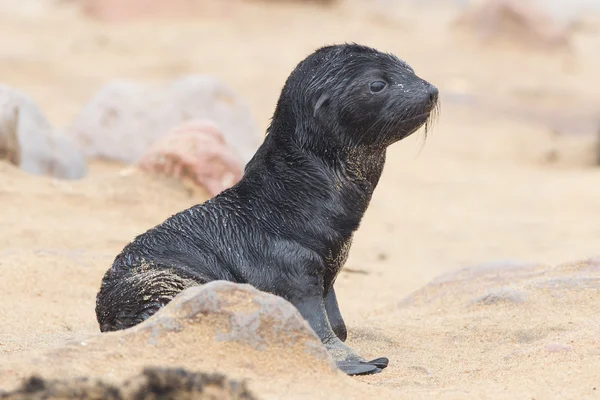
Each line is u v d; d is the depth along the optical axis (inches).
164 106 2295.8
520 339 1059.9
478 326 1119.6
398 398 777.6
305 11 5398.6
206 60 4242.1
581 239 2034.9
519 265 1327.5
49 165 1940.2
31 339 1045.2
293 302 933.8
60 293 1278.3
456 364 988.6
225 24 5000.0
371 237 2058.3
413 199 2522.1
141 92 2333.9
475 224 2225.6
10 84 3400.6
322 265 945.5
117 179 1813.5
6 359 772.0
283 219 943.7
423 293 1328.7
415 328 1148.5
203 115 2281.0
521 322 1114.1
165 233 950.4
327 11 5482.3
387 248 1952.5
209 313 808.3
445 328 1137.4
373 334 1112.2
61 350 775.7
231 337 799.1
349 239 968.3
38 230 1531.7
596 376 855.7
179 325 800.9
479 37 5000.0
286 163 960.3
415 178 2800.2
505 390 834.8
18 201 1657.2
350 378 800.3
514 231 2143.2
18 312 1186.6
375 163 971.3
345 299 1445.6
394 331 1138.7
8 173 1771.7
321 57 965.8
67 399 625.9
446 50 4840.1
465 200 2532.0
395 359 1016.2
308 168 951.6
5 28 4680.1
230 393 642.8
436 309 1263.5
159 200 1755.7
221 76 3991.1
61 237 1520.7
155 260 923.4
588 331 1007.0
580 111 3927.2
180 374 647.8
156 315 813.2
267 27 5022.1
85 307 1235.2
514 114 3831.2
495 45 4950.8
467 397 807.1
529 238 2059.5
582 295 1164.5
